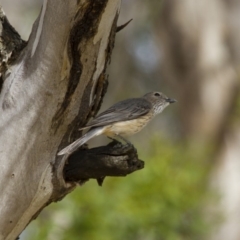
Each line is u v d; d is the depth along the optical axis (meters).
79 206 15.39
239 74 23.17
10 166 9.01
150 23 25.12
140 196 15.42
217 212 16.66
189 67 23.34
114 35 9.12
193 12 23.38
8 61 9.12
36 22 9.03
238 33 23.44
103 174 9.36
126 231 15.16
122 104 11.27
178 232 15.54
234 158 22.41
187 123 23.33
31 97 8.92
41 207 9.45
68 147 9.03
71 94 8.98
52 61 8.72
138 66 25.94
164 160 15.94
